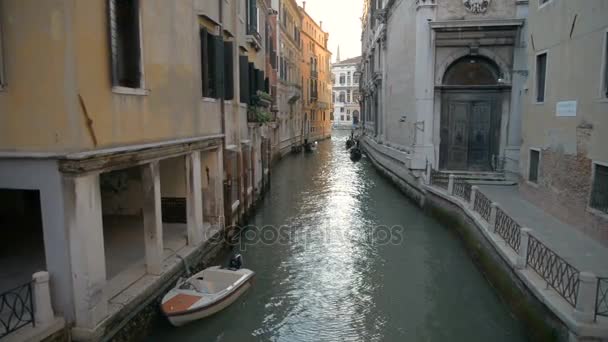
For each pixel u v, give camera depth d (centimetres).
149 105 708
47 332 532
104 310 595
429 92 1611
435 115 1650
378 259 1100
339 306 853
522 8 1555
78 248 554
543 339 631
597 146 859
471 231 1095
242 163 1387
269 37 2219
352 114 8144
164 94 765
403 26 1914
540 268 708
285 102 3350
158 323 725
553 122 1055
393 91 2192
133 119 658
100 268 585
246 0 1498
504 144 1623
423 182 1580
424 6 1581
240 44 1341
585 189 907
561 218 1016
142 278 737
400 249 1171
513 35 1573
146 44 694
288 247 1188
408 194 1769
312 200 1791
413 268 1040
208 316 738
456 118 1681
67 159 532
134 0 656
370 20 3394
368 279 978
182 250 884
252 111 1497
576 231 937
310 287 936
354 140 4234
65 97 532
